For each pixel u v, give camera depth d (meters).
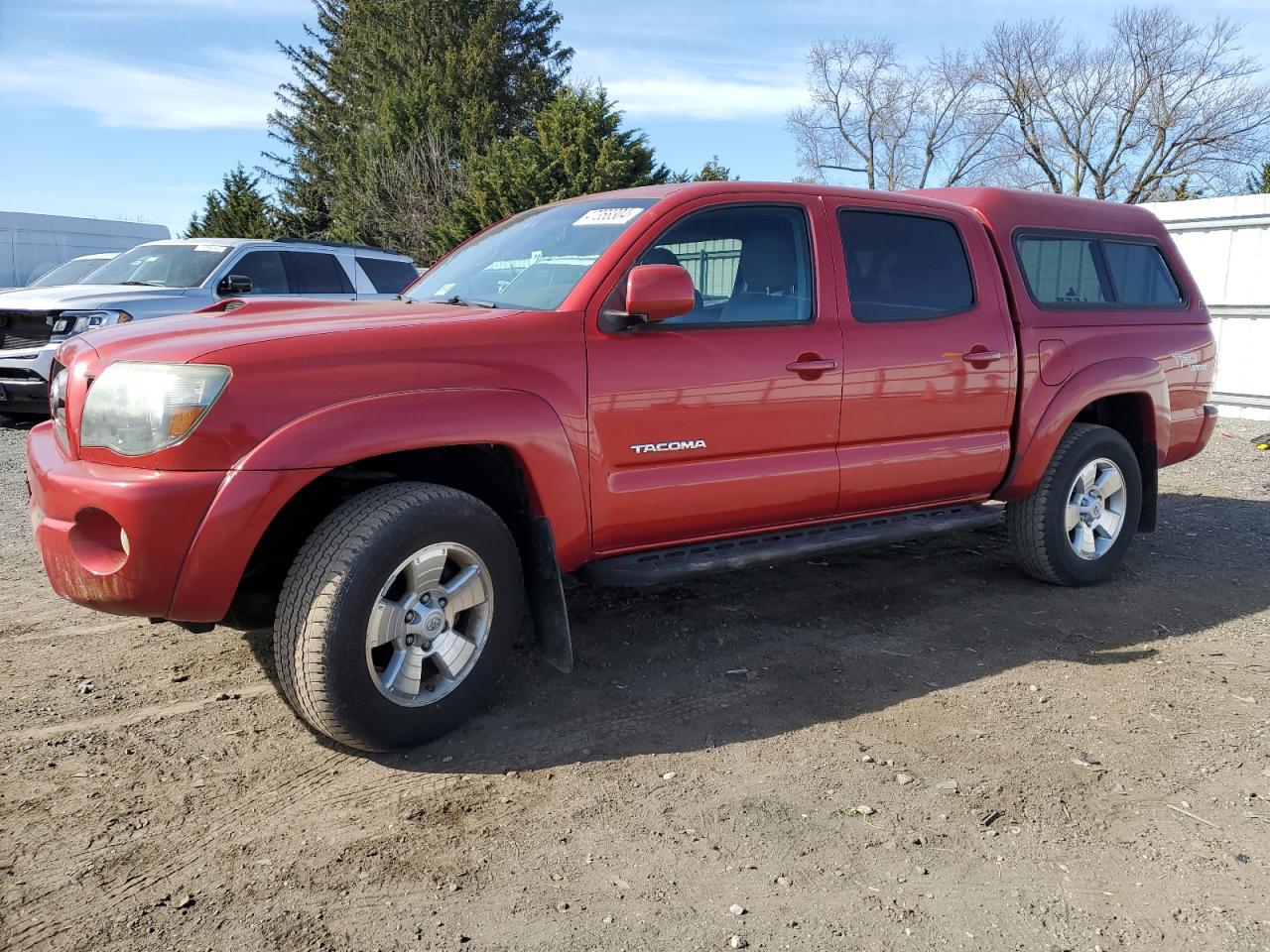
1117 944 2.35
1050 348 4.86
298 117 52.84
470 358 3.26
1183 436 5.67
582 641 4.24
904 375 4.29
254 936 2.31
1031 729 3.50
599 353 3.51
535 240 4.15
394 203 34.50
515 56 46.31
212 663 3.92
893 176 50.50
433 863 2.62
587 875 2.58
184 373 2.87
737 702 3.67
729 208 3.94
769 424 3.91
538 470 3.35
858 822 2.86
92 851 2.63
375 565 2.99
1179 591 5.19
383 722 3.08
